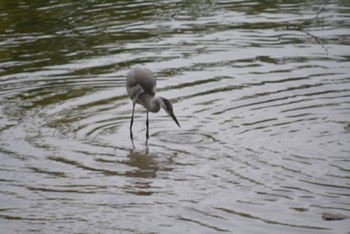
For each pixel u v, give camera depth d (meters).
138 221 11.62
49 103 17.56
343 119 15.74
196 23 23.92
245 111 16.47
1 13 25.92
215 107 16.81
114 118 16.61
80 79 19.16
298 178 12.95
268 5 26.14
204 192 12.62
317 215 11.53
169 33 22.88
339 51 20.47
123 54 20.98
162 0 27.34
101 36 22.78
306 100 16.92
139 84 16.00
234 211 11.82
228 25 23.55
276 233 10.99
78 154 14.57
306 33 22.36
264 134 15.10
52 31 23.47
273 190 12.52
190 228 11.29
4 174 13.65
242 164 13.71
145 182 13.16
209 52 20.91
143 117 16.75
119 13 25.48
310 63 19.56
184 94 17.72
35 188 13.02
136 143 15.14
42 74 19.61
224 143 14.80
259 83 18.23
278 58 20.11
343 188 12.46
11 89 18.58
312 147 14.32
